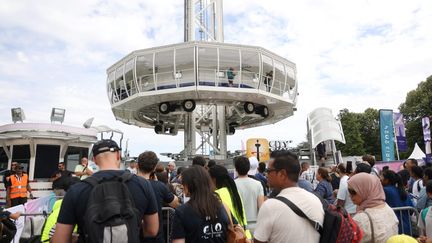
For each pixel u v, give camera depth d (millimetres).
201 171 4328
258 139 26000
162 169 9367
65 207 3479
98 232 3129
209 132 47469
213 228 4117
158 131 43375
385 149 29062
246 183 6793
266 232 3639
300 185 8578
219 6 45500
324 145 30672
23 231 6613
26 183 16188
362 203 4879
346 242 3566
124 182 3656
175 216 4172
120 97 38594
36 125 23594
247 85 35281
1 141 24078
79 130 25250
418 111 61438
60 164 14766
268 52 35656
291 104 39938
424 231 6148
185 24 45625
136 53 34656
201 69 34344
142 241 4797
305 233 3572
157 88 35031
